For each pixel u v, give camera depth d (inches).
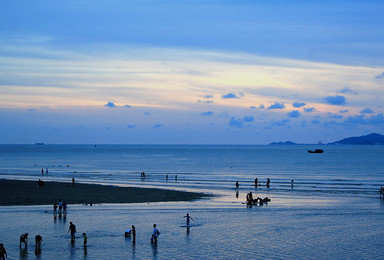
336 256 1347.2
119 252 1382.9
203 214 2057.1
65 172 4970.5
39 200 2472.9
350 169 5684.1
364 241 1535.4
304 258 1327.5
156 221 1879.9
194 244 1486.2
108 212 2087.8
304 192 3004.4
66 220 1881.2
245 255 1355.8
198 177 4362.7
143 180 3951.8
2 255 1269.7
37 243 1389.0
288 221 1888.5
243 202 2460.6
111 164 6865.2
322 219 1934.1
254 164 7042.3
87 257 1323.8
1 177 4210.1
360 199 2623.0
